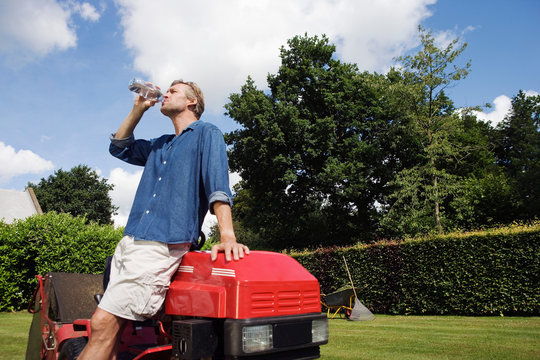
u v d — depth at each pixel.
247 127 28.84
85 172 51.81
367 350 5.47
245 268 1.83
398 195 20.22
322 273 14.27
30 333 4.62
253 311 1.74
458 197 19.70
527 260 10.25
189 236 1.83
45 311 4.22
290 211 30.38
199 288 1.83
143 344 2.73
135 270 1.72
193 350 1.62
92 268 12.91
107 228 14.04
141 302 1.74
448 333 7.17
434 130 20.81
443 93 20.36
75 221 13.27
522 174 28.34
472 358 4.82
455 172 30.95
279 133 26.30
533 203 24.11
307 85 29.02
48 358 3.78
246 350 1.67
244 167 30.20
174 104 2.10
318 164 29.19
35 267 12.16
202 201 1.99
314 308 2.02
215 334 1.72
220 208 1.81
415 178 19.86
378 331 7.63
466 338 6.48
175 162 1.91
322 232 31.69
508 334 6.86
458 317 10.50
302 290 1.98
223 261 1.83
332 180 26.17
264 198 30.48
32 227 12.44
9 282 11.73
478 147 20.86
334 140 27.70
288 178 26.36
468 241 11.21
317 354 1.97
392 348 5.62
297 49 29.53
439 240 11.73
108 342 1.72
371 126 28.08
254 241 39.62
